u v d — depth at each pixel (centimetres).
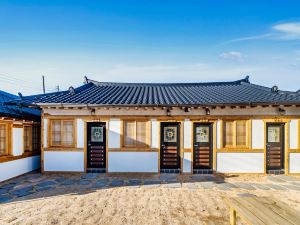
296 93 1222
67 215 639
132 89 1578
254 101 1059
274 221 417
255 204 503
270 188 894
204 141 1130
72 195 803
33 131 1202
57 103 1070
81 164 1119
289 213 453
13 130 1034
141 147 1117
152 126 1119
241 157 1104
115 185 923
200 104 1055
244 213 453
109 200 755
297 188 895
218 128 1108
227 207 700
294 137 1102
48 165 1115
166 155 1134
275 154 1125
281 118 1098
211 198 778
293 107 1095
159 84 1728
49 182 966
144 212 663
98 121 1121
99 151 1142
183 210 678
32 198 772
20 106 1073
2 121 966
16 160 1052
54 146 1123
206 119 1109
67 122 1131
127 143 1124
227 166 1106
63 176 1067
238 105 1048
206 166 1127
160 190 862
